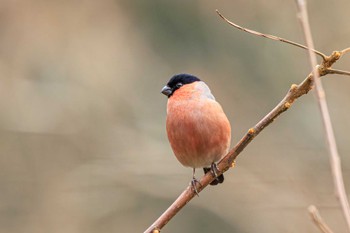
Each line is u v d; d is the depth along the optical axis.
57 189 14.80
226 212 13.76
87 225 14.49
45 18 16.77
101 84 16.44
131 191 14.70
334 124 13.84
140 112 16.31
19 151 15.15
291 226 12.77
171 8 17.56
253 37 16.36
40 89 15.98
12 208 14.70
